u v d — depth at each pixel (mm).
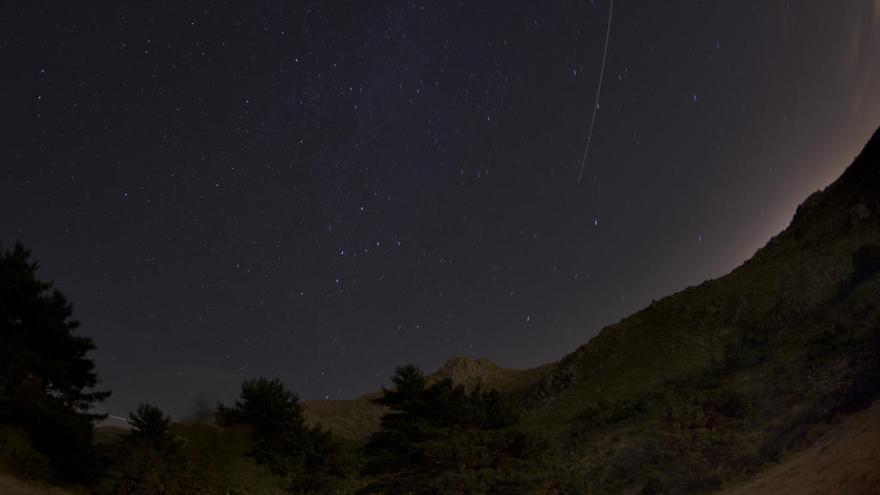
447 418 34469
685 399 39500
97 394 31500
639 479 28344
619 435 36688
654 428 35000
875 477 12961
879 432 15414
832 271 54156
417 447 30609
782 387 33438
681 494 24328
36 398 28484
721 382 40969
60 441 28406
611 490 28234
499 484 28000
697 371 52125
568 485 28812
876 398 22297
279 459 38094
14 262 31297
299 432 40656
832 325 40688
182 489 33344
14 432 26359
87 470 29516
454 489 27688
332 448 40844
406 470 31969
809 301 50719
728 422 31812
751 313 60469
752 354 44312
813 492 14734
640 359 64562
